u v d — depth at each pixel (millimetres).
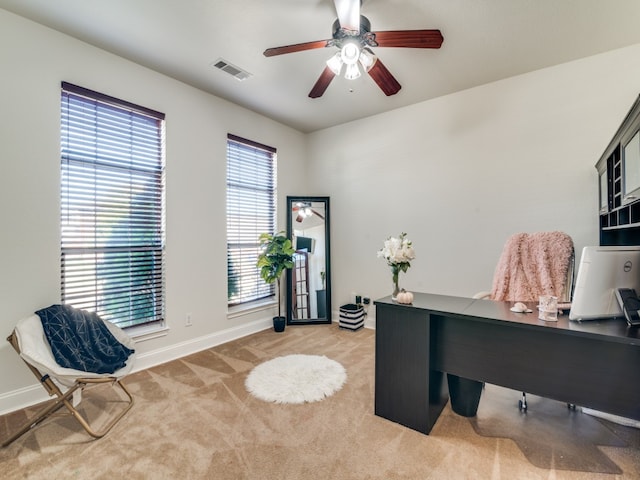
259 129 3871
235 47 2492
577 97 2678
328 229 4281
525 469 1515
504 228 3033
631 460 1576
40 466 1547
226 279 3467
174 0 1971
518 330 1589
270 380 2443
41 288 2207
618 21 2174
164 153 2914
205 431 1825
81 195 2432
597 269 1396
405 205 3654
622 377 1350
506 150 3010
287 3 2006
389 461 1573
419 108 3527
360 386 2369
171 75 2920
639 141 1622
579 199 2680
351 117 3967
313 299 4215
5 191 2062
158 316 2920
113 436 1780
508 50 2533
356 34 1857
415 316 1825
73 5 2014
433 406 1862
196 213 3174
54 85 2260
